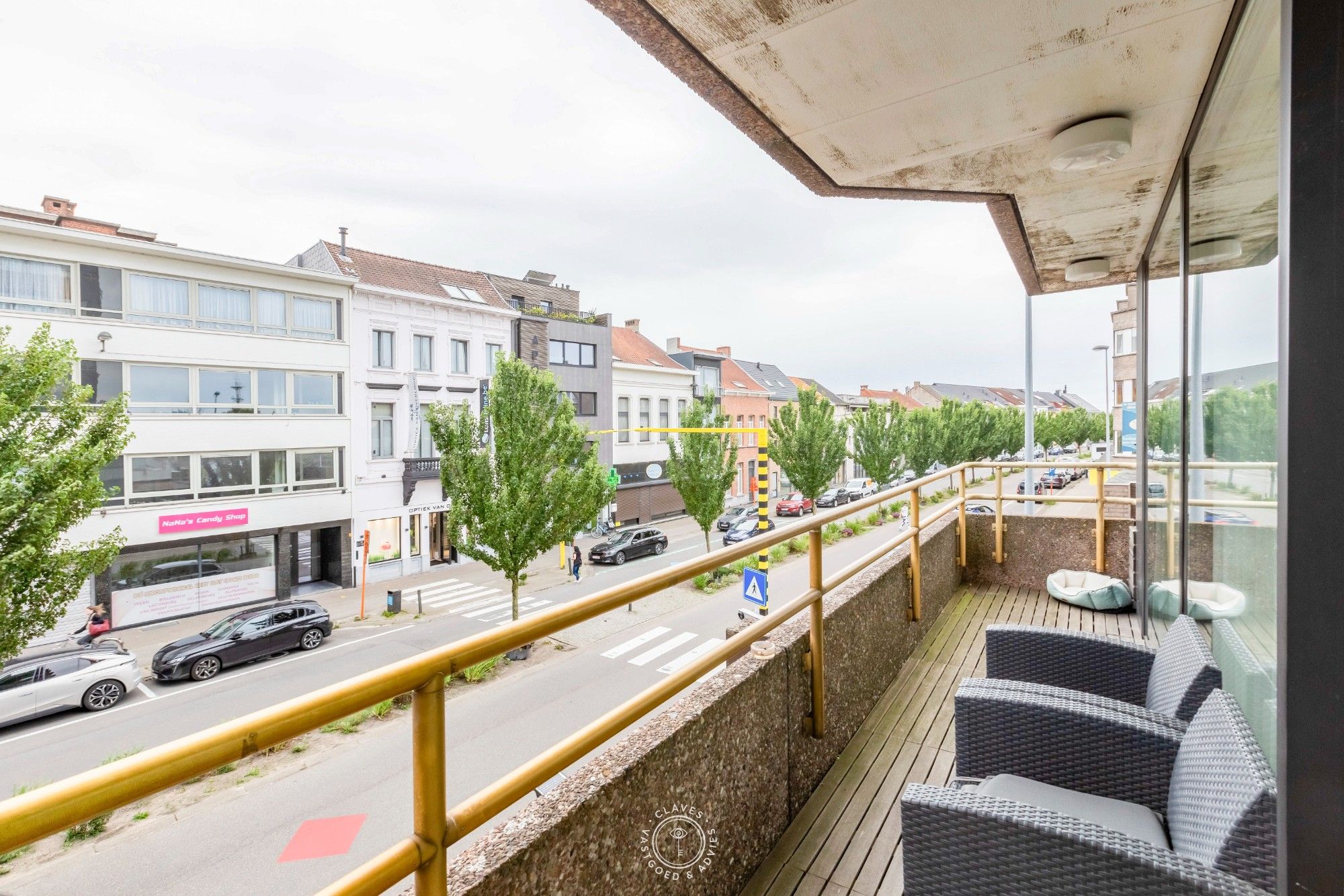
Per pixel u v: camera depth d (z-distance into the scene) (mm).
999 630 2561
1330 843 1018
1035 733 1845
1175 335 2918
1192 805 1419
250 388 17906
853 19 1600
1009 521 5152
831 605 2557
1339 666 1012
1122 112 2166
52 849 6730
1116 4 1581
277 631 13180
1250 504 1675
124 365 15898
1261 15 1509
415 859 880
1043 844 1272
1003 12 1593
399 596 16703
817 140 2320
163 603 16297
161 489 16359
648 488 31141
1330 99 1019
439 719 925
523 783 1027
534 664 12328
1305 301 1037
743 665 1935
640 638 13836
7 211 16203
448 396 22375
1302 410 1034
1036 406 87438
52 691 10312
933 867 1401
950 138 2326
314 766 8359
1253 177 1632
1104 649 2379
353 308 20000
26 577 8320
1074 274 4113
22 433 8719
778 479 40562
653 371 31812
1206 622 2346
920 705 2918
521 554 13523
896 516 27500
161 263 16438
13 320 14445
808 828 2051
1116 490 8703
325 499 19172
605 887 1268
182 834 6938
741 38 1676
